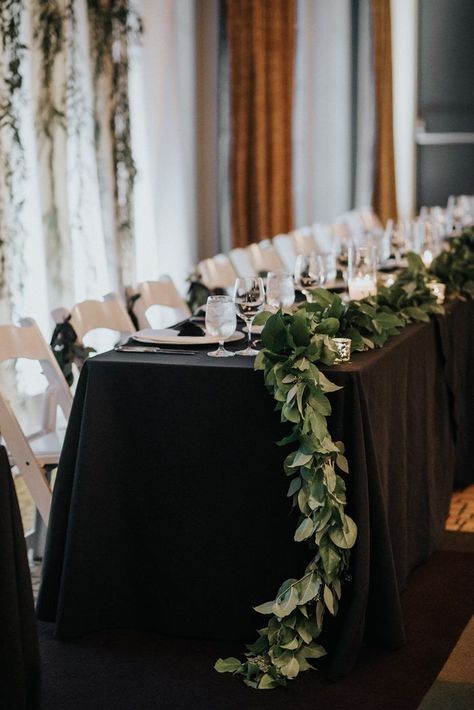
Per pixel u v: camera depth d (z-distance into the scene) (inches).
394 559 126.5
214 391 112.9
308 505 108.4
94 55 233.3
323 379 107.0
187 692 106.8
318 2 364.2
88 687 107.9
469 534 155.2
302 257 151.3
